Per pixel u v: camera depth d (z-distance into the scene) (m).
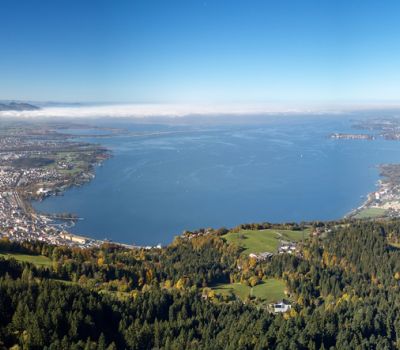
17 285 136.88
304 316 153.62
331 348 131.88
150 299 154.88
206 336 137.50
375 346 138.38
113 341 129.38
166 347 129.25
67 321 128.00
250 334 135.00
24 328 122.56
